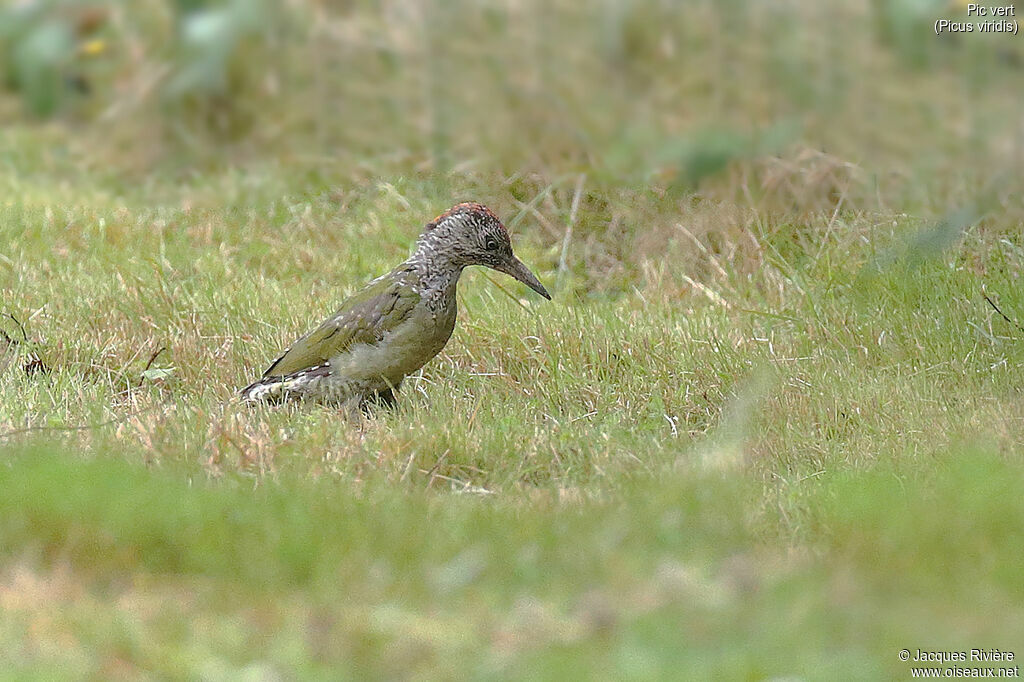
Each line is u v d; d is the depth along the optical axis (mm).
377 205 17828
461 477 10680
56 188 18516
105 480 9391
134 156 19078
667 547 9258
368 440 10867
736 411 11609
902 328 13477
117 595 8438
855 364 13016
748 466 10609
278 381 12000
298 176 18406
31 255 15664
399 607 8352
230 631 7934
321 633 7934
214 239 16891
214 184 18484
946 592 8570
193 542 8891
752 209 16391
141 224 16953
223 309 14148
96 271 15336
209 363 12883
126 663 7523
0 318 13484
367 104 18922
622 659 7688
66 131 19375
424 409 11906
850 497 9555
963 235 14812
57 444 10289
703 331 13664
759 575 8750
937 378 12523
